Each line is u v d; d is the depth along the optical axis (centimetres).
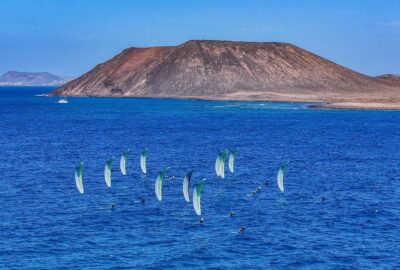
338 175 9119
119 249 5566
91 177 8919
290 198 7519
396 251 5550
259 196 7638
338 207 7056
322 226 6284
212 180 8719
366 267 5181
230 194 7750
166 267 5150
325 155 11388
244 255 5431
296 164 10212
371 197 7575
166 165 10144
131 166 10019
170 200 7412
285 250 5553
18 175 8988
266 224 6347
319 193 7800
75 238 5862
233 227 6241
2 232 6019
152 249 5572
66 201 7325
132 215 6694
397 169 9688
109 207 7044
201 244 5706
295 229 6178
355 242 5781
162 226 6275
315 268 5147
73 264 5203
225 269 5112
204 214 6738
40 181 8531
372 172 9400
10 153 11456
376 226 6291
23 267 5131
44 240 5794
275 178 8875
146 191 7925
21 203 7194
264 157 11069
